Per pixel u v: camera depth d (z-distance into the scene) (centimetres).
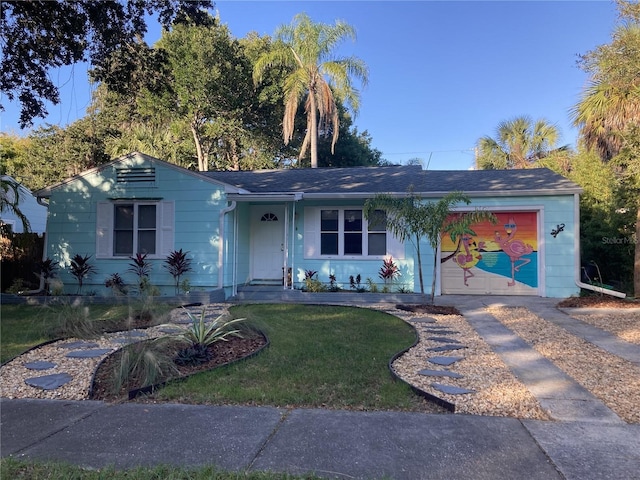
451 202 1033
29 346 681
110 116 2592
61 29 986
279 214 1333
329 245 1270
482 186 1241
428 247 1230
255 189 1288
